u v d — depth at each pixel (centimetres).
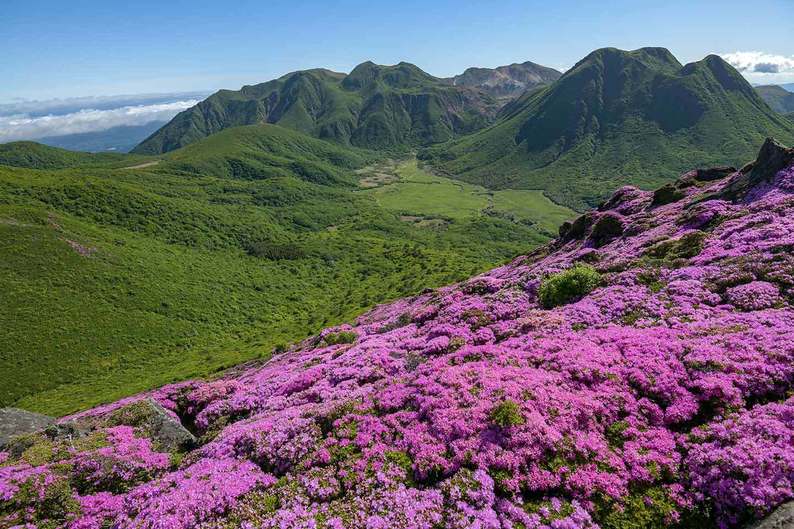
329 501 1564
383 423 1920
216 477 1780
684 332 2175
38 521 1806
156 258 18500
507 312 3228
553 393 1820
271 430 2067
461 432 1691
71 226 18012
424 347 2934
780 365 1728
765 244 2834
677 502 1351
